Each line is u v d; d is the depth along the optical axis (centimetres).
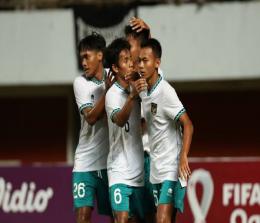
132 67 2281
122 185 2317
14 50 4612
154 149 2238
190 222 3400
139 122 2336
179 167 2144
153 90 2195
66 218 3591
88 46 2411
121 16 4434
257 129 4750
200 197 3409
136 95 2188
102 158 2462
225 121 4784
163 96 2178
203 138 4791
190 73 4459
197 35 4447
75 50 4541
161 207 2194
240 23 4431
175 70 4459
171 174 2200
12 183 3659
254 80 4694
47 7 4659
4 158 4997
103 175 2464
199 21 4447
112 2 4453
